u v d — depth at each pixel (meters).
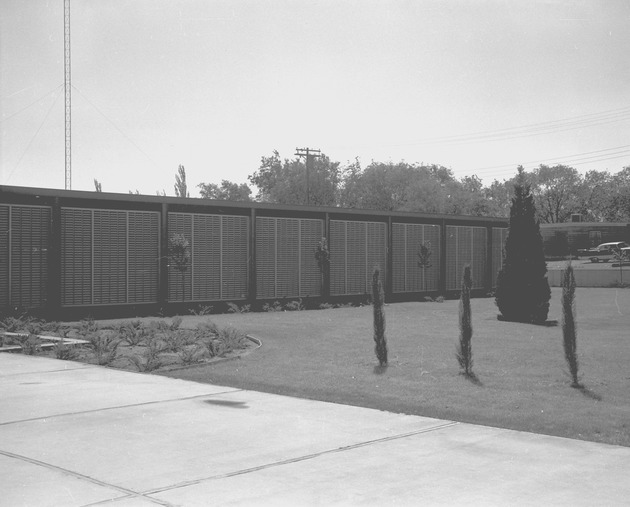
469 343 13.23
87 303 26.55
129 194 27.66
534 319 25.66
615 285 52.09
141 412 9.62
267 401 10.46
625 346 18.19
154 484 6.39
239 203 31.27
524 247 25.92
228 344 16.70
